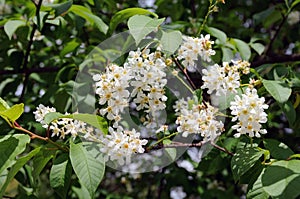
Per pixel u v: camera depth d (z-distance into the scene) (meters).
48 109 0.48
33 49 0.87
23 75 0.87
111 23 0.59
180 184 0.90
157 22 0.46
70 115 0.43
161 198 0.97
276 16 0.96
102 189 1.12
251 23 1.08
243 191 1.03
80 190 0.81
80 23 0.74
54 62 0.87
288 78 0.62
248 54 0.69
